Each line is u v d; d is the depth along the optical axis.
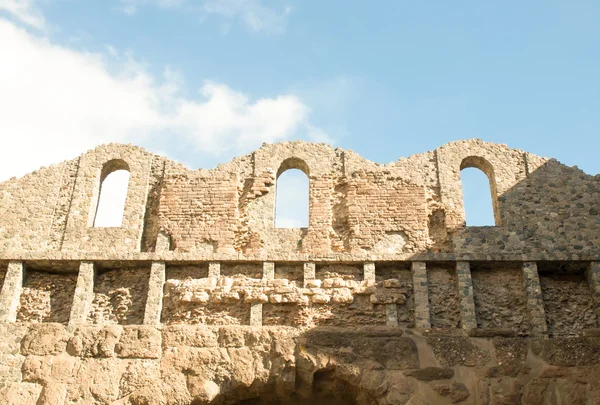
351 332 18.84
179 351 18.64
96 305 19.86
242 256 20.12
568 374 18.05
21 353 18.73
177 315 19.44
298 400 19.88
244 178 22.05
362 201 21.36
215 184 21.80
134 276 20.38
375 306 19.47
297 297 19.41
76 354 18.67
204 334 18.89
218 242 20.84
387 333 18.81
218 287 19.69
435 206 21.33
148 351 18.64
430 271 20.12
